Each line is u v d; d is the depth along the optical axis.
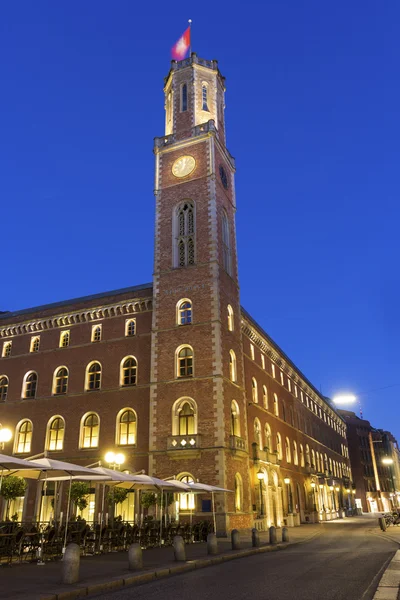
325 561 20.19
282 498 50.00
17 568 17.91
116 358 42.44
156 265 42.69
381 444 129.00
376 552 23.62
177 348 39.00
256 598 11.97
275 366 57.09
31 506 39.88
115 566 18.09
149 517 33.75
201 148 45.31
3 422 45.38
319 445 74.50
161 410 37.59
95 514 37.00
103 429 40.53
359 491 108.75
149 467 36.47
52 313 47.19
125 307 43.69
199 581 15.14
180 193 44.59
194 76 49.62
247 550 24.39
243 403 40.81
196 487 29.30
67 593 12.55
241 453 37.50
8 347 48.72
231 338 41.38
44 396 44.38
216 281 40.03
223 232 45.38
